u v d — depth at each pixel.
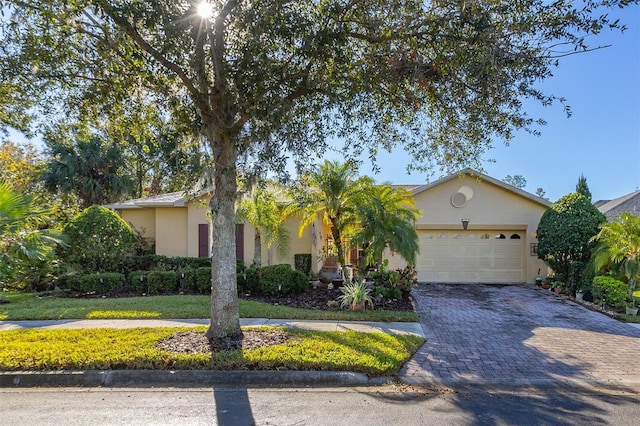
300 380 5.42
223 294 6.64
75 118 7.90
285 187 8.19
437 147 8.19
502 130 6.84
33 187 20.70
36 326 7.80
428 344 7.33
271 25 5.52
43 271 12.26
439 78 6.13
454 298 12.53
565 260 13.43
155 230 16.64
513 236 15.96
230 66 6.02
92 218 12.77
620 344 7.50
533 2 5.26
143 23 5.64
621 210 22.78
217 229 6.70
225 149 6.47
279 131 6.08
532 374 5.84
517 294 13.30
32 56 6.61
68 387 5.25
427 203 16.00
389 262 15.79
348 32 5.88
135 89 7.38
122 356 5.66
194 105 6.67
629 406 4.76
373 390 5.20
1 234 9.66
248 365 5.55
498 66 5.38
